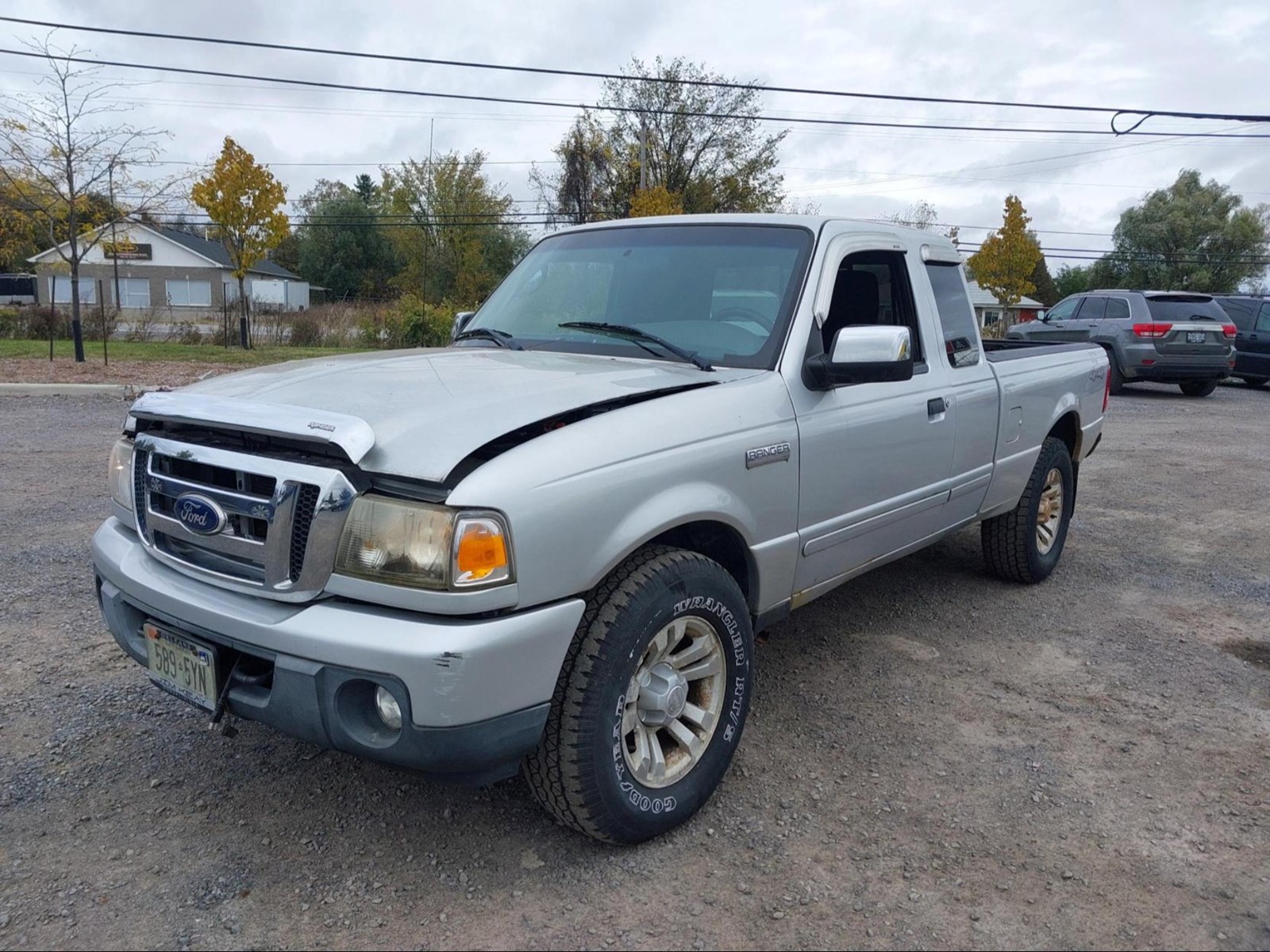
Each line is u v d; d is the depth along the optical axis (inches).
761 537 124.8
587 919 99.7
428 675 90.3
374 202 3009.4
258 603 100.0
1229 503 316.5
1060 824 119.3
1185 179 2294.5
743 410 121.3
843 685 161.0
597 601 104.6
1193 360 615.2
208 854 109.4
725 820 119.1
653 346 136.4
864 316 156.7
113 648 165.9
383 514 92.9
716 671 120.0
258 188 872.9
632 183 1589.6
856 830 117.3
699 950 95.4
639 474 105.4
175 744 134.3
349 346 946.1
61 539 228.5
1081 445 231.9
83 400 483.2
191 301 1919.3
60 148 663.8
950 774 131.6
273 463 98.2
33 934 95.3
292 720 96.7
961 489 174.9
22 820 115.0
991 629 189.9
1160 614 202.2
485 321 163.3
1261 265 2180.1
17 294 1707.7
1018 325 724.7
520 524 93.7
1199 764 135.8
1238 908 103.3
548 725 102.5
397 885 104.7
